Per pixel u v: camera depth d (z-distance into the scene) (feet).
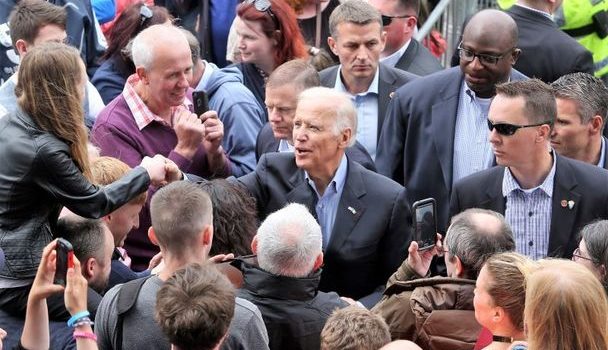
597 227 20.52
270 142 27.50
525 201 23.93
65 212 21.03
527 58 30.27
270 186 24.14
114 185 20.80
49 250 17.97
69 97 20.11
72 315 17.70
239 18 30.83
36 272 20.04
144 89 26.11
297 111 23.59
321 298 19.95
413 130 27.02
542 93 23.30
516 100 23.22
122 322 18.16
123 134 25.96
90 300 19.75
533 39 30.35
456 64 32.94
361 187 23.80
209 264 17.25
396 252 23.68
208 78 29.14
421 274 21.70
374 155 28.99
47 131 20.08
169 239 18.49
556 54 30.25
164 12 30.27
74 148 20.33
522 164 23.53
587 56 30.45
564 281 15.74
